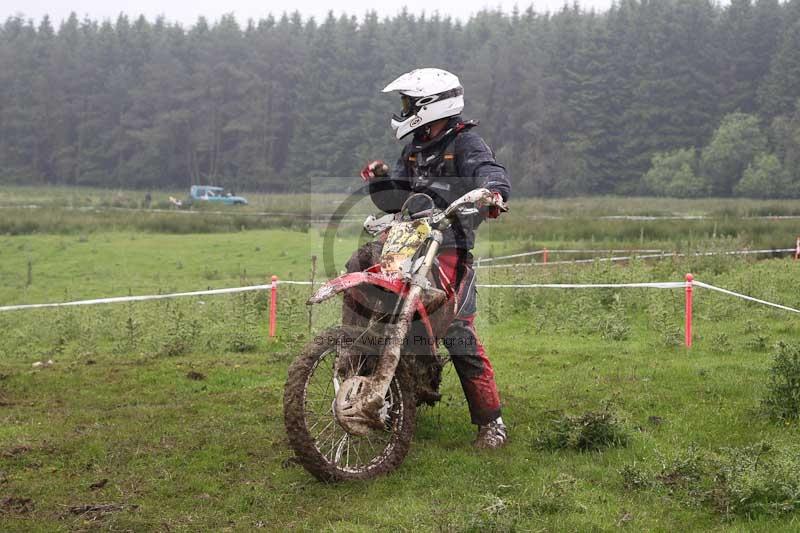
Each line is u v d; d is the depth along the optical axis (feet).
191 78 394.32
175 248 122.31
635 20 357.20
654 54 346.54
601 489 21.63
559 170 315.99
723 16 356.18
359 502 20.92
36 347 47.16
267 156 373.61
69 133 427.74
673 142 339.36
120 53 448.65
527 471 23.03
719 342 40.45
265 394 31.07
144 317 54.90
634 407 29.30
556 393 31.17
